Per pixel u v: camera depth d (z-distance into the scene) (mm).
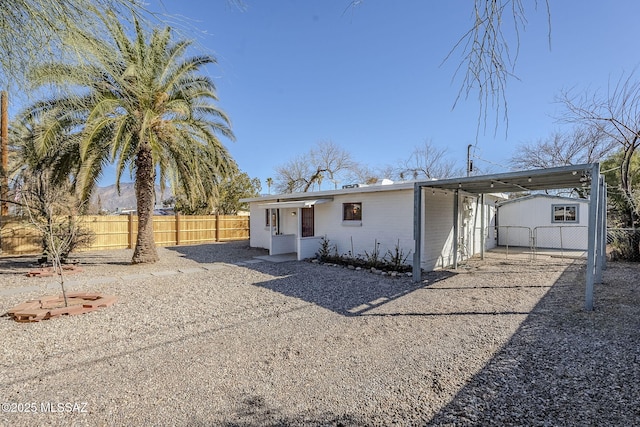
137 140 9383
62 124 8031
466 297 6453
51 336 4430
